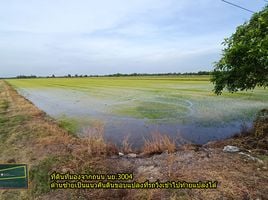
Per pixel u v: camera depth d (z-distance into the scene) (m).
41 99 28.36
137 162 7.12
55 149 8.20
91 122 14.15
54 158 7.36
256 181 5.40
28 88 50.34
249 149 7.81
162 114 15.96
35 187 5.88
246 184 5.29
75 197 5.36
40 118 14.61
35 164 7.05
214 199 4.84
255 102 19.73
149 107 18.97
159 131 11.87
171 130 12.02
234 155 7.04
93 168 6.68
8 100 24.17
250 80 8.55
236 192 5.00
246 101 20.41
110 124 13.54
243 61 8.13
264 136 8.80
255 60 7.66
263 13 7.96
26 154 7.89
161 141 8.73
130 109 18.36
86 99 26.30
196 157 7.08
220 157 6.93
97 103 22.61
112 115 16.28
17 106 19.31
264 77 8.20
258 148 7.86
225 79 9.05
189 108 17.92
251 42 7.69
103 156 7.68
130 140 10.45
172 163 6.73
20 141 9.31
